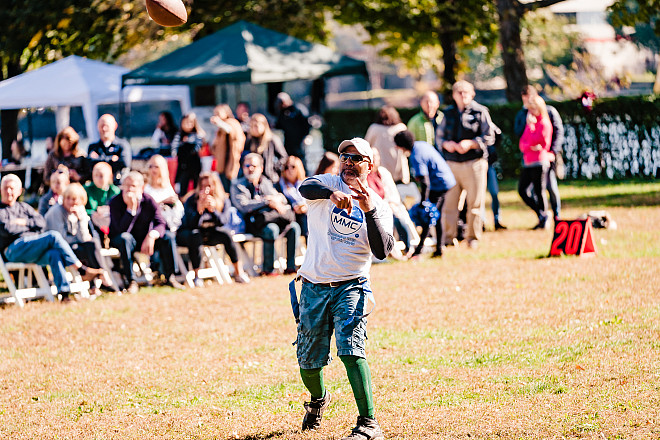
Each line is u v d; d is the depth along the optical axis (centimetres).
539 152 2494
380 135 2316
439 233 2184
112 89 3047
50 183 2081
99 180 2077
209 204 2038
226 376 1291
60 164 2192
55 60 3959
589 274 1859
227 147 2380
